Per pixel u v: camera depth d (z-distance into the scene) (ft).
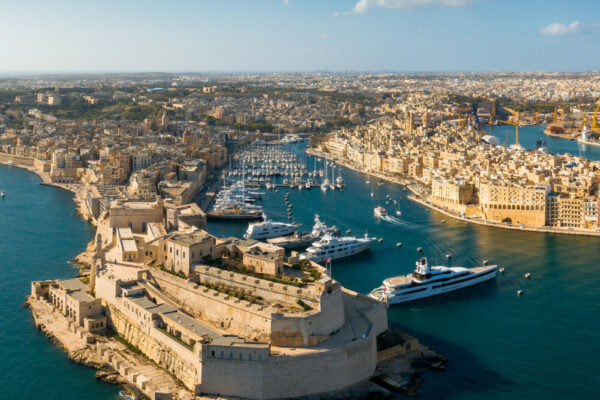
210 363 653.71
